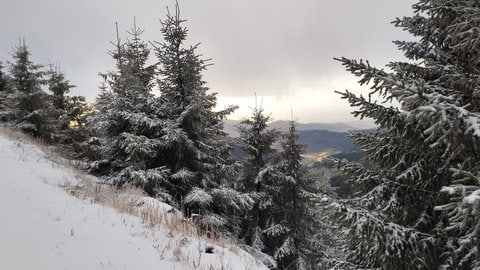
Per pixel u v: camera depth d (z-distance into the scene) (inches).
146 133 643.5
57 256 184.7
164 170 574.2
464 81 239.3
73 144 1136.8
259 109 816.3
